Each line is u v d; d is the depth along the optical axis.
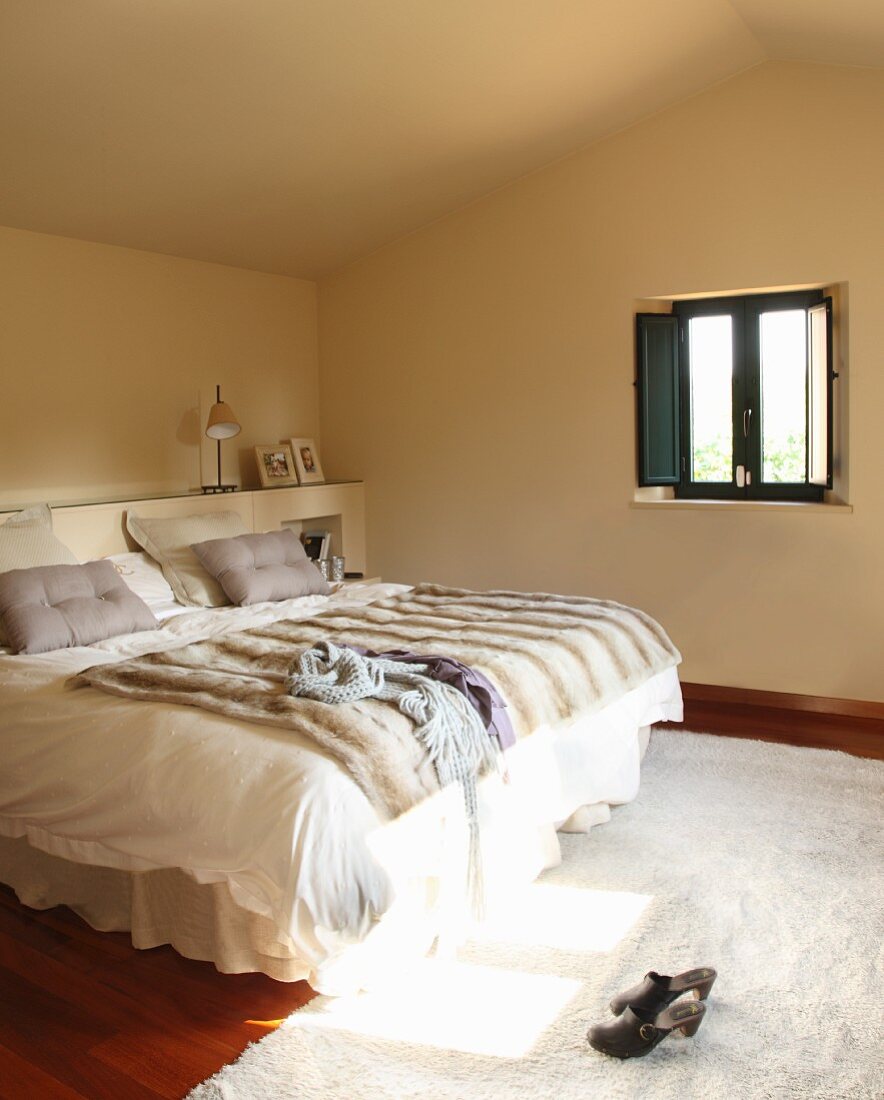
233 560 4.20
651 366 4.97
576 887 2.85
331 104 3.78
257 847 2.17
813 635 4.64
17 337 4.14
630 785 3.41
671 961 2.45
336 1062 2.10
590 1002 2.29
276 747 2.31
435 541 5.64
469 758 2.53
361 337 5.75
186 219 4.48
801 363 4.87
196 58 3.25
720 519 4.80
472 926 2.55
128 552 4.29
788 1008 2.25
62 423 4.36
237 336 5.30
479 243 5.29
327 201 4.72
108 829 2.47
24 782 2.71
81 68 3.14
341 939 2.14
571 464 5.16
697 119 4.63
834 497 4.73
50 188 3.87
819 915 2.65
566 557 5.24
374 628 3.46
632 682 3.40
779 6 3.69
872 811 3.35
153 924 2.53
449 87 3.88
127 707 2.64
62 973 2.48
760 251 4.57
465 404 5.44
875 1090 1.97
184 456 5.01
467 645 3.21
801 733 4.29
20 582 3.41
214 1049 2.17
